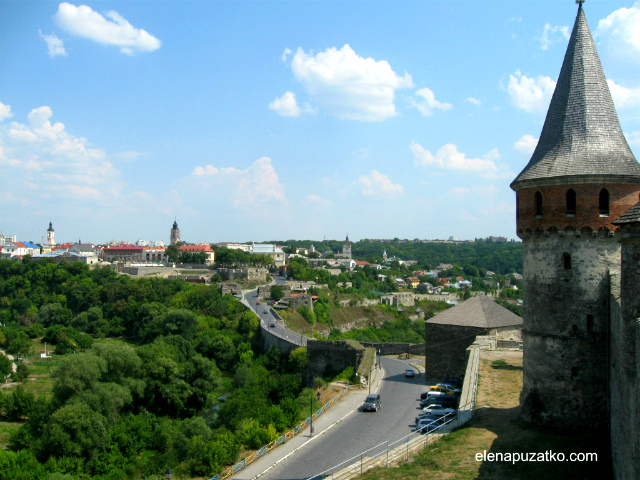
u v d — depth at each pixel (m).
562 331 35.97
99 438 65.06
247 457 47.91
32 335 159.88
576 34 39.38
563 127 37.66
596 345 35.00
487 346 69.00
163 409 86.56
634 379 25.17
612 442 31.64
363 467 35.22
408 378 78.69
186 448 62.66
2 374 110.56
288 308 169.00
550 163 36.56
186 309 155.00
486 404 45.78
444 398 59.41
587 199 34.94
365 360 83.44
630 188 34.84
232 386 101.56
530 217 37.56
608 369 34.34
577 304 35.47
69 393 73.75
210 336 135.00
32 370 122.19
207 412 88.19
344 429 52.59
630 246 27.03
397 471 33.62
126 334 168.25
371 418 56.03
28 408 84.44
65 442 62.50
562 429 36.06
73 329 158.62
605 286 34.84
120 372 82.62
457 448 35.72
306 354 98.62
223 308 157.62
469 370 57.34
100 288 190.88
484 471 31.88
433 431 41.69
